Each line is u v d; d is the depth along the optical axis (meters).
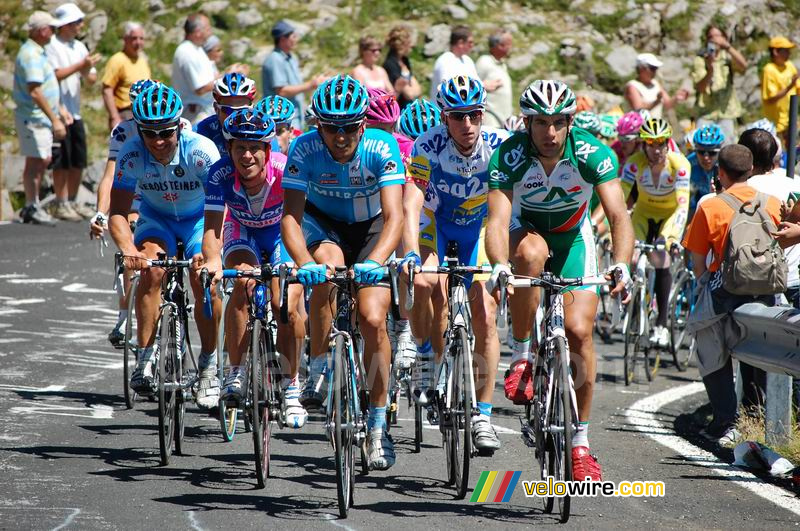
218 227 18.70
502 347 30.95
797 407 21.58
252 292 17.91
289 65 45.81
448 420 17.19
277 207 19.78
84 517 15.02
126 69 46.84
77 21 46.84
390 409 19.91
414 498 16.53
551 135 16.33
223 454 19.06
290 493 16.66
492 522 15.29
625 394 25.45
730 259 19.48
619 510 15.96
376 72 47.28
